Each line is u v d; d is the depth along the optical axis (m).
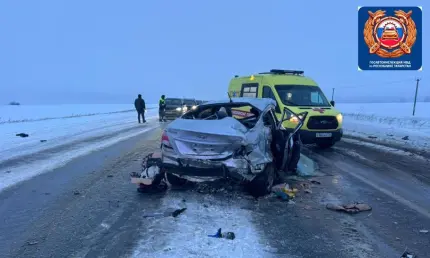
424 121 18.28
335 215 4.71
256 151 5.20
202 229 4.08
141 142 11.57
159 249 3.54
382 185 6.34
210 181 5.43
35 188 5.81
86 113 34.44
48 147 10.27
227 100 6.62
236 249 3.56
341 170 7.63
